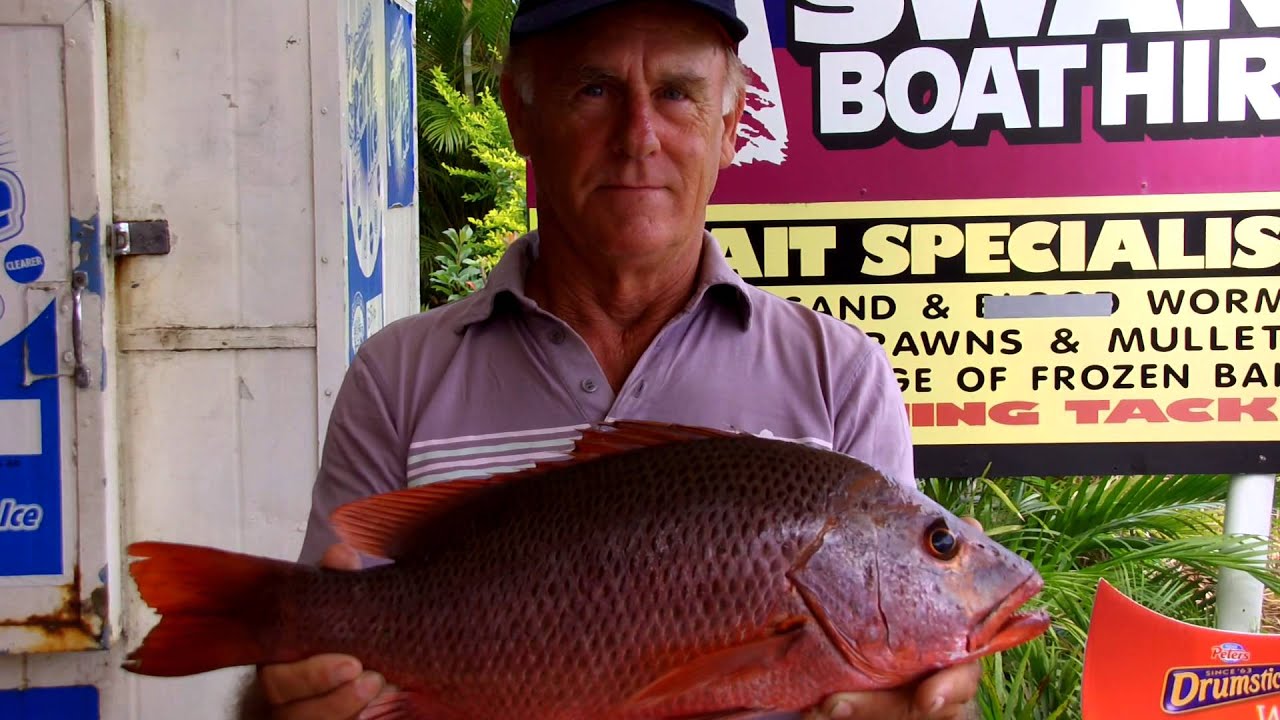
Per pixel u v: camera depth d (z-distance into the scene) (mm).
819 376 1983
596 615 1530
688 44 1877
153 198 3611
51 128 3348
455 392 1997
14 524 3396
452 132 10844
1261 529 3822
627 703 1531
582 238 1952
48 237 3365
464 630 1560
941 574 1525
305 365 3707
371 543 1649
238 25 3602
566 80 1894
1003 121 3680
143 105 3582
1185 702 2924
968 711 1707
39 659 3602
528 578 1555
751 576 1509
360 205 4242
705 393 1963
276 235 3666
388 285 5188
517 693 1551
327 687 1522
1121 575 3889
